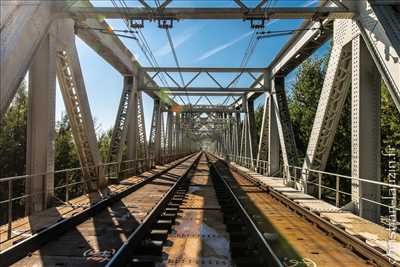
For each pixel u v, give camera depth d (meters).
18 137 26.94
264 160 25.61
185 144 78.19
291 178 17.75
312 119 28.73
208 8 10.05
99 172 14.66
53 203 10.73
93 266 5.60
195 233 7.95
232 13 10.12
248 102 32.75
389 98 18.64
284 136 20.17
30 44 7.92
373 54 9.00
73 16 9.46
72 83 12.54
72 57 12.38
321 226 8.48
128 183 17.58
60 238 7.34
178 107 43.91
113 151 20.88
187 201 12.78
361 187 9.62
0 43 6.93
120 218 9.44
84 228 8.25
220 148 82.62
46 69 10.51
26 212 10.41
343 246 6.97
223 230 8.26
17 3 7.68
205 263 5.85
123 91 22.52
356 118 9.87
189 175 24.91
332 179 24.19
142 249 6.29
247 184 19.34
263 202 12.93
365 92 9.72
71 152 30.45
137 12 9.97
